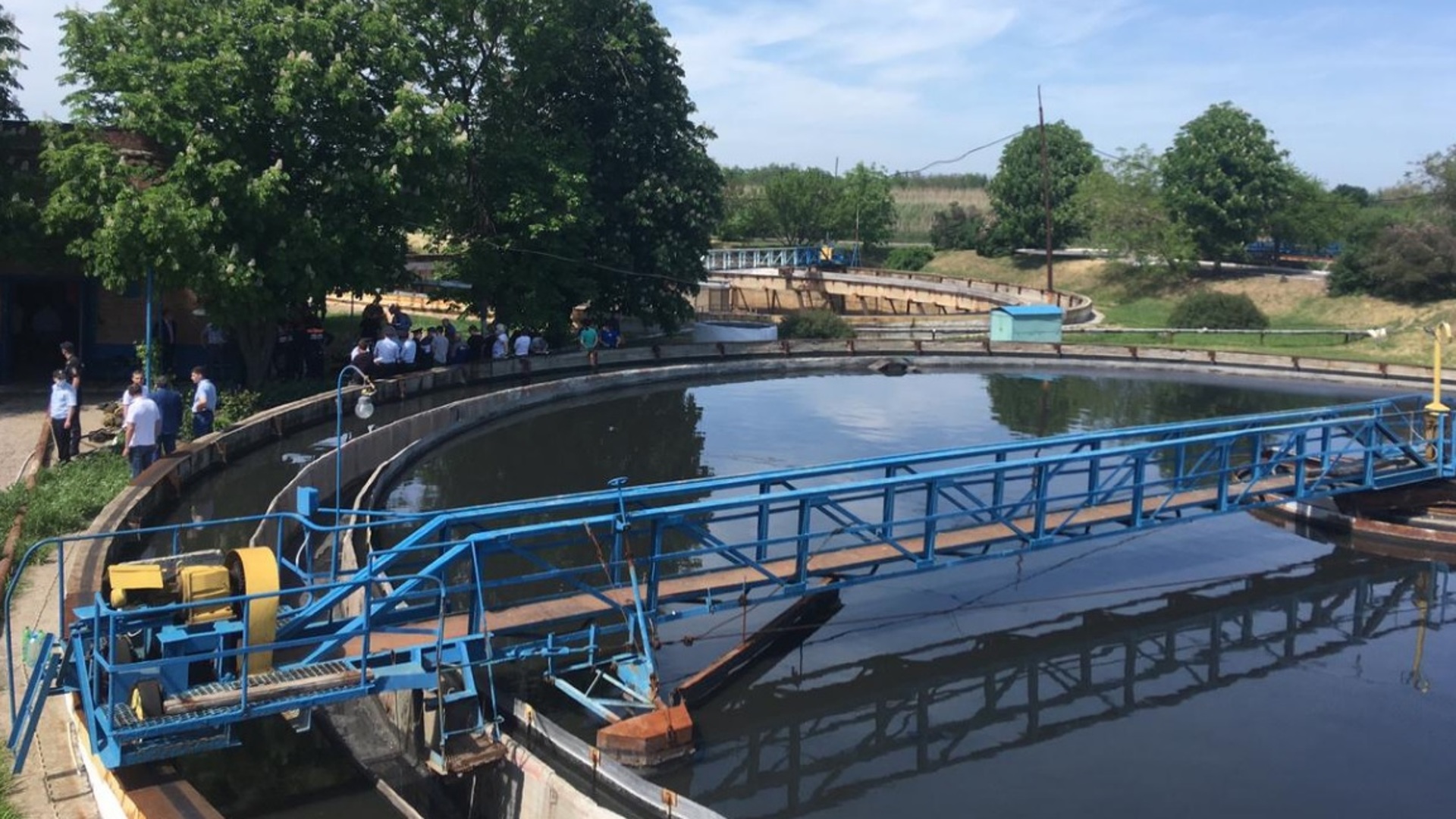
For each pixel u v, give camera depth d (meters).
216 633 8.88
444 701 9.81
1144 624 15.31
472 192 30.22
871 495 13.70
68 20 21.20
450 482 20.95
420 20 28.20
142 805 7.62
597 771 9.70
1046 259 63.22
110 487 15.09
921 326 51.44
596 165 35.38
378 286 23.86
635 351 35.53
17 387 21.98
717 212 37.53
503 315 31.38
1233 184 58.59
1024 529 15.51
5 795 8.00
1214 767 11.29
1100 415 30.80
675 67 36.62
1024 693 12.96
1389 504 19.80
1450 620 15.80
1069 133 74.25
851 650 13.96
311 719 10.54
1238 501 17.39
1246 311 47.16
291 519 15.80
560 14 31.61
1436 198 50.44
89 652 8.70
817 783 10.69
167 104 20.64
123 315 23.56
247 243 21.17
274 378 24.56
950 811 10.28
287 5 22.55
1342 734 12.06
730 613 14.64
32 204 21.08
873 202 83.00
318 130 22.77
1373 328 45.47
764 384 35.72
